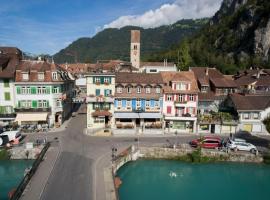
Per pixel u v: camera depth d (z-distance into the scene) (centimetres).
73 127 6525
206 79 7769
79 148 5072
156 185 4353
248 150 5222
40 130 6062
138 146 5244
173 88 6444
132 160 5047
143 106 6388
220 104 7069
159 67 11156
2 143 5059
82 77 12950
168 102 6412
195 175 4769
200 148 5144
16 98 6228
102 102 6288
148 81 6425
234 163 5088
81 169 4119
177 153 5134
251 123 6456
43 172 3972
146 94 6375
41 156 4444
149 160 5122
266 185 4478
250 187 4394
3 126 5931
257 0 17438
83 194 3359
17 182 4050
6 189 3819
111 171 4084
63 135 5859
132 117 6234
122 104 6344
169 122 6425
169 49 19862
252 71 10369
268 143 5800
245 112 6425
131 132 6153
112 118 6344
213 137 5853
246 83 8550
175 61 14175
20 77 6216
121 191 4116
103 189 3503
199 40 19538
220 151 5131
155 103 6400
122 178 4488
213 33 19562
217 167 5028
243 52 16312
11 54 6931
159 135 6128
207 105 7038
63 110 6838
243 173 4875
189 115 6369
